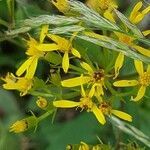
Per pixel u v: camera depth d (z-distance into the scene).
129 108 0.26
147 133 0.26
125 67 0.22
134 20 0.21
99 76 0.20
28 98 0.30
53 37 0.20
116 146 0.24
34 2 0.25
